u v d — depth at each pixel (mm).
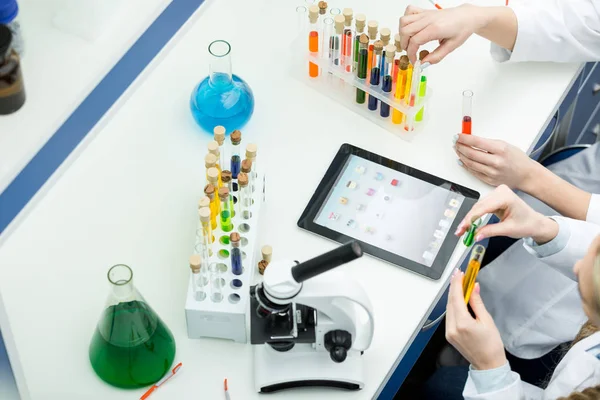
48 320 1326
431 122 1633
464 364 1924
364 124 1629
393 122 1628
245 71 1697
